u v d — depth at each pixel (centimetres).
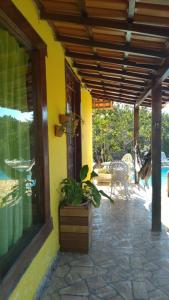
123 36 255
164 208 517
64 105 363
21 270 189
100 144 1165
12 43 204
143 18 205
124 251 325
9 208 198
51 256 285
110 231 393
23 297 200
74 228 319
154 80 376
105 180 769
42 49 250
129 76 407
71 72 431
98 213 485
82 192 329
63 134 342
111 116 1227
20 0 201
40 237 239
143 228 406
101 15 218
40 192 256
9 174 198
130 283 256
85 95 612
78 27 264
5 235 190
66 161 376
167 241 355
